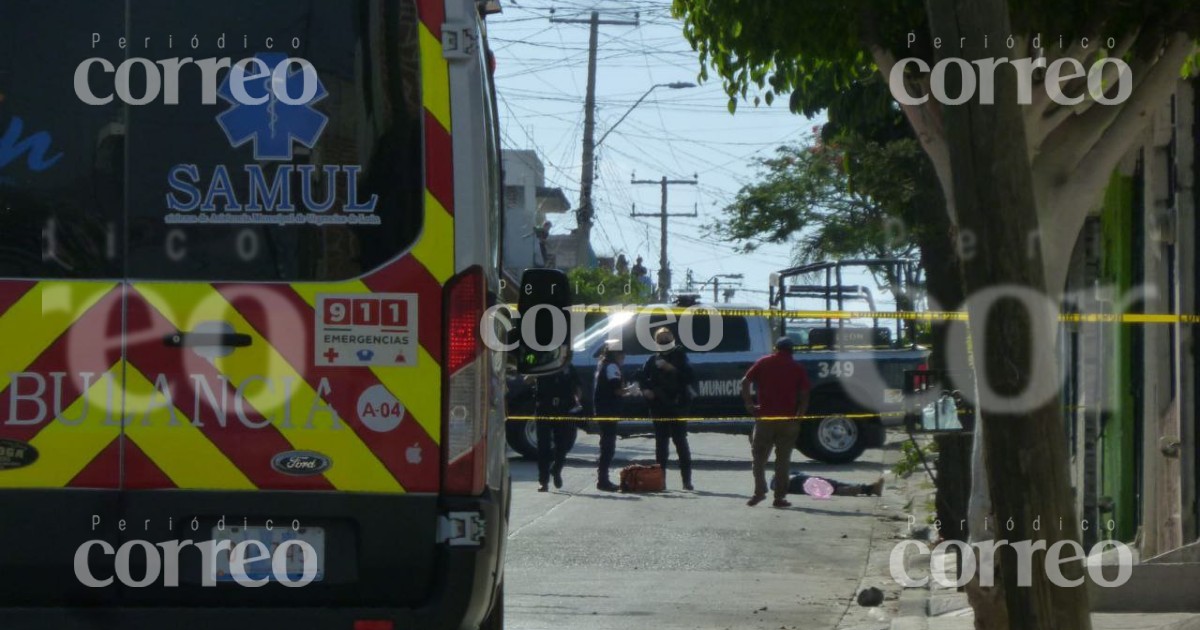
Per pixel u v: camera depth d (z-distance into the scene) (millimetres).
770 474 40562
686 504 33125
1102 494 23969
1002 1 11406
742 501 33906
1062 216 14016
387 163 11055
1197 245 19438
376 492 10867
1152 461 20344
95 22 10984
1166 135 19734
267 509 10805
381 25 11117
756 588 22047
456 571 10828
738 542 27000
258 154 10992
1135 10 13797
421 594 10891
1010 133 11383
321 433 10867
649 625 18969
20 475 10750
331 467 10844
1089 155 14109
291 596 10812
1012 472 11547
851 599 21188
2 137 10906
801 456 47062
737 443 52531
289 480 10828
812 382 43031
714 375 43281
